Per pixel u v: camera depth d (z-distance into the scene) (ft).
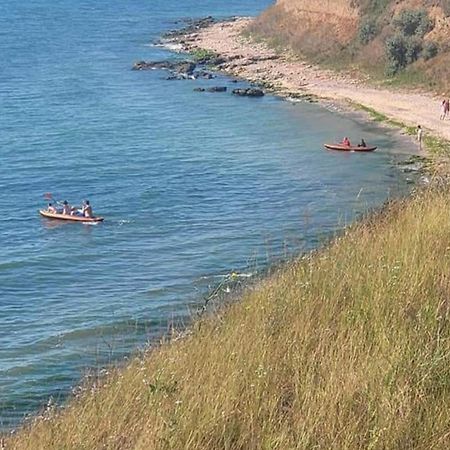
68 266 112.37
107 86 268.00
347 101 228.22
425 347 27.78
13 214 138.41
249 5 609.01
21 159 175.01
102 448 26.94
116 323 87.51
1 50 354.54
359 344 29.37
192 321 50.85
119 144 189.06
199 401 26.91
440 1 252.62
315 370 28.27
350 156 171.83
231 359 30.04
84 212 132.77
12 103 239.50
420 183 142.00
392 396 25.25
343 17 293.43
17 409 64.13
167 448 24.99
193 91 256.32
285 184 152.46
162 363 33.04
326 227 119.55
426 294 32.68
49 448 28.55
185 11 556.10
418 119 200.75
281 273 47.37
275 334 32.12
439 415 24.45
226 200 143.23
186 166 168.45
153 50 351.05
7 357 79.41
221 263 108.58
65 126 208.85
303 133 195.93
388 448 23.29
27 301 98.99
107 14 534.78
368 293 33.63
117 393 31.07
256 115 218.59
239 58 306.76
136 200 144.66
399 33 248.11
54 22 480.64
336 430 24.38
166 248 117.70
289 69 279.08
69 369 74.69
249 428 25.32
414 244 38.88
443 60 234.58
